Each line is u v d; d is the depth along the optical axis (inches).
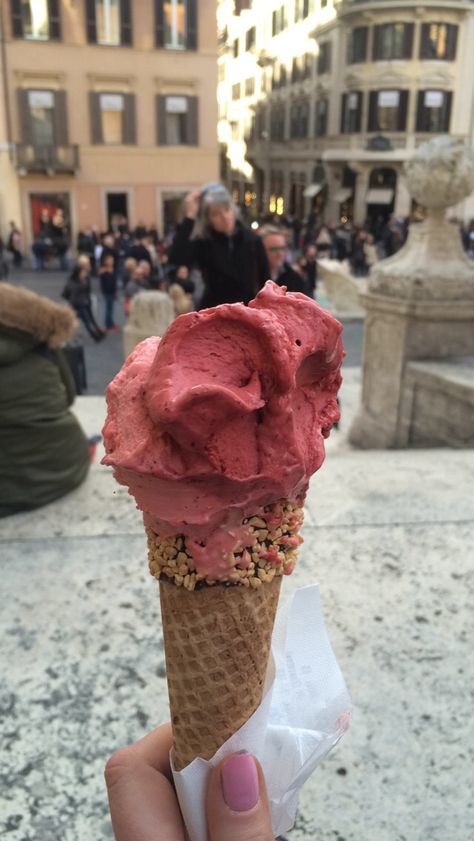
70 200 1127.6
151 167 1150.3
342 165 1515.7
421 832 68.0
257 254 166.2
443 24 1334.9
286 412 37.2
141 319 289.3
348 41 1418.6
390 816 69.5
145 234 1032.8
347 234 1022.4
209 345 36.7
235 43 1990.7
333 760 75.9
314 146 1599.4
